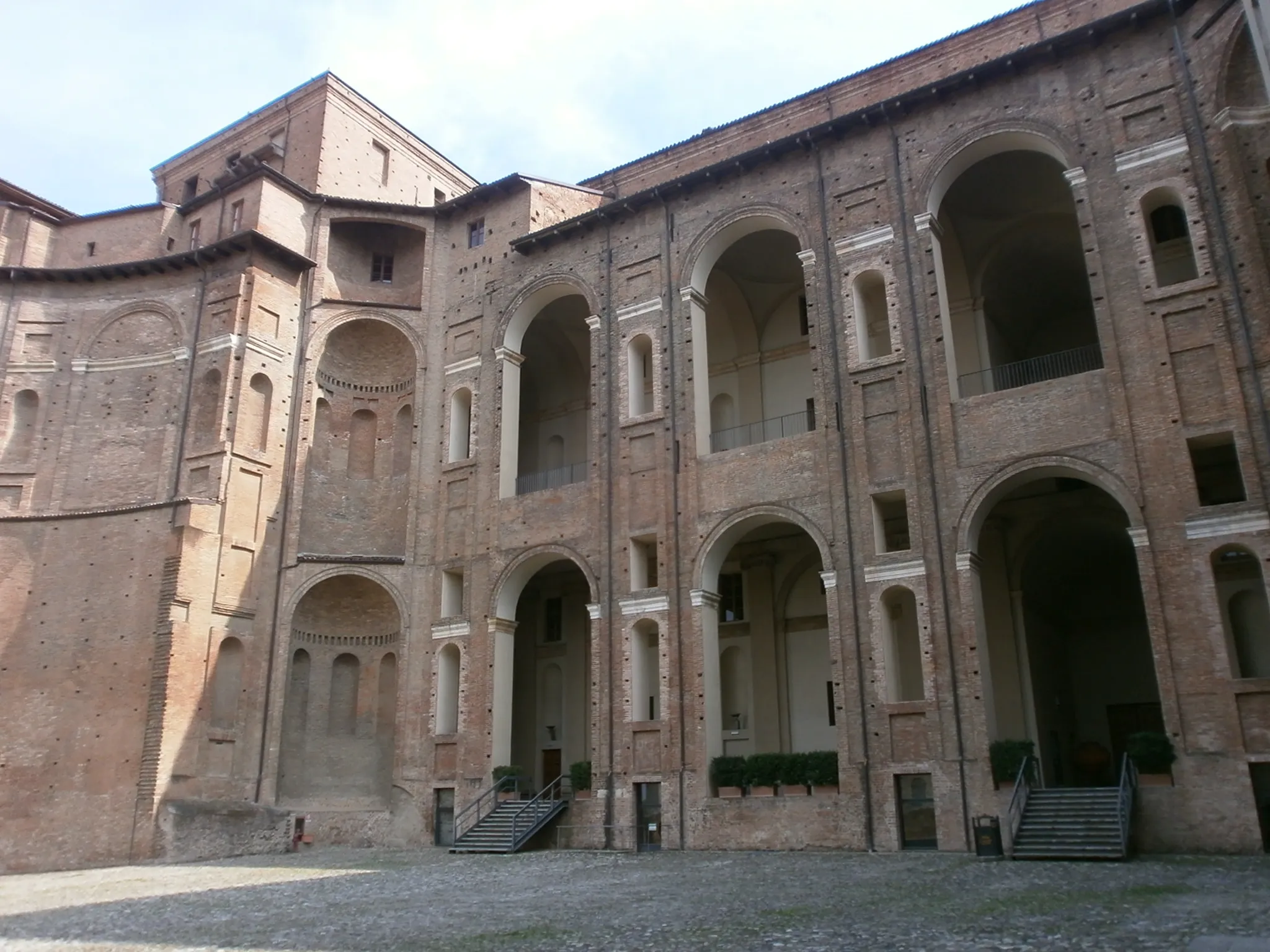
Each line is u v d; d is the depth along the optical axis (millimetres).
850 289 30875
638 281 35469
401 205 41469
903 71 37688
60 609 34500
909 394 28906
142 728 32125
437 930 14953
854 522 28781
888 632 27734
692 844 29078
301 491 38000
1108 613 36188
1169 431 25047
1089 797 24016
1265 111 25719
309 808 35125
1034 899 16078
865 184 31578
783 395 38094
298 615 36875
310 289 40562
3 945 14922
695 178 34625
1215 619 23484
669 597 31406
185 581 33688
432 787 34562
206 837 31281
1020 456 26828
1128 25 28266
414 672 36250
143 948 14031
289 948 13578
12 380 40281
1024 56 29391
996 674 31484
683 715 30250
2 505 38594
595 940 13555
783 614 36188
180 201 51906
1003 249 34188
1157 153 27109
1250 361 24531
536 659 41000
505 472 36719
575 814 31422
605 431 34562
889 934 13211
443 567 36938
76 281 41312
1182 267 30578
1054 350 37125
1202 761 22953
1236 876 18406
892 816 26375
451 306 40594
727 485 31375
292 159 46344
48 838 31562
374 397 41062
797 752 32500
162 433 38188
